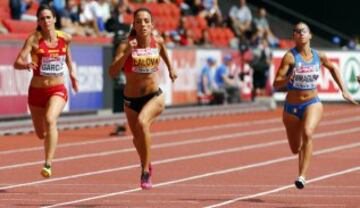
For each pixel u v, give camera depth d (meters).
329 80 74.06
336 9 89.38
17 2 54.38
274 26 88.81
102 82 51.28
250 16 76.25
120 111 49.91
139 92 24.11
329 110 68.88
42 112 26.19
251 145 41.88
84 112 50.06
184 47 57.84
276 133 48.91
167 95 56.16
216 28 74.75
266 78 67.50
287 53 24.41
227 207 22.72
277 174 30.66
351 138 46.72
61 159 34.88
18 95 45.50
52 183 27.69
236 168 32.44
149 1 72.25
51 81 25.83
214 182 28.33
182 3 75.38
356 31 89.00
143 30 23.69
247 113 64.19
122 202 23.58
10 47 44.75
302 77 24.22
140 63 23.83
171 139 44.47
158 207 22.66
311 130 23.75
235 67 63.97
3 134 44.62
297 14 90.56
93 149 38.91
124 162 33.97
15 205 22.83
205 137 45.84
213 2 77.56
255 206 22.94
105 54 51.47
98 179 28.86
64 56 26.05
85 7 57.81
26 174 29.89
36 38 25.73
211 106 60.84
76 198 24.31
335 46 87.94
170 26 71.12
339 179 29.39
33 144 40.50
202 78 60.06
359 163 34.66
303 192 25.95
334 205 23.17
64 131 47.69
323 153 38.81
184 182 28.28
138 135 23.92
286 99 24.66
